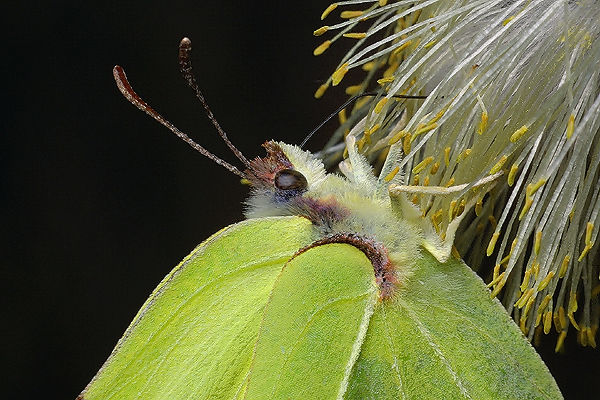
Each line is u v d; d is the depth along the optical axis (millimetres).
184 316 163
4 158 197
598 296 166
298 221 163
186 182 196
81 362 197
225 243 163
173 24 194
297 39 191
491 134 164
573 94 163
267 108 192
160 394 162
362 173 164
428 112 166
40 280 197
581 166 162
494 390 160
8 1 195
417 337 161
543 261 163
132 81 195
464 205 164
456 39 167
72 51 195
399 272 161
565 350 173
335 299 160
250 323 163
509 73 164
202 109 194
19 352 197
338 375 160
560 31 164
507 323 160
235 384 162
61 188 197
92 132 197
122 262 197
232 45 193
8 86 196
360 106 172
